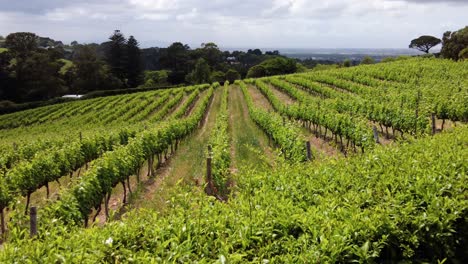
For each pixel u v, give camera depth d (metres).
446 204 4.41
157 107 38.62
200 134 22.98
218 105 36.62
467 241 4.67
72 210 7.00
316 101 24.06
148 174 13.57
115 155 10.41
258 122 21.61
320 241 3.62
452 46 55.53
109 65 84.12
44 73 70.69
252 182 5.72
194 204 4.50
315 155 9.71
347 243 3.65
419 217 4.21
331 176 5.54
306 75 45.66
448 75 32.16
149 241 3.86
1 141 26.41
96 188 8.60
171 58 104.12
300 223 4.00
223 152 12.20
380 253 4.07
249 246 3.76
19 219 5.43
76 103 48.75
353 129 13.80
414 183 4.93
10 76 70.31
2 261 3.53
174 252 3.50
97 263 3.46
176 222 4.06
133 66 84.94
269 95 33.94
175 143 18.91
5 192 8.95
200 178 12.41
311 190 5.10
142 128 19.89
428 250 4.37
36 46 80.88
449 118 15.90
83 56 80.69
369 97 22.11
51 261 3.47
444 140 7.21
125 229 4.01
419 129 13.20
